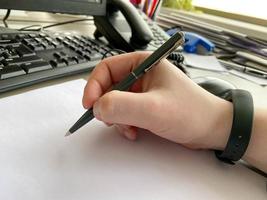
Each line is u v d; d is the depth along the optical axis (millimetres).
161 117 302
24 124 313
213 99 343
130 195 254
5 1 462
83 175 264
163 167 303
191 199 267
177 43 319
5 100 344
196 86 341
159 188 271
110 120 292
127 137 336
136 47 702
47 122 328
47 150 285
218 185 296
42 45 481
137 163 299
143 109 287
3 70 370
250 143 332
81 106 375
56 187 243
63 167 268
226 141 333
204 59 803
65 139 308
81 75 476
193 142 340
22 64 400
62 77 444
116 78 370
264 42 966
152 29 837
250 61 875
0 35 468
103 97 279
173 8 1354
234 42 954
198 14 1308
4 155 262
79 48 542
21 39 479
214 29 1015
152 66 327
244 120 325
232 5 1373
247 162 350
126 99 277
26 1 492
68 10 577
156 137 353
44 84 416
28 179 244
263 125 336
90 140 318
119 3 712
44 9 528
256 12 1295
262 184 315
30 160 266
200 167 318
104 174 272
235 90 372
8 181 236
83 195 242
